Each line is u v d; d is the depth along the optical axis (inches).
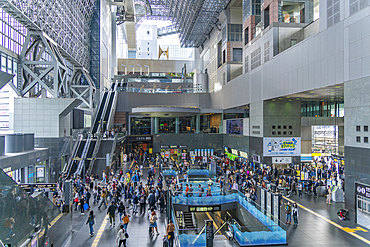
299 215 717.9
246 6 1482.5
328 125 1427.2
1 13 1051.3
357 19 666.2
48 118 1075.9
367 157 631.8
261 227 550.0
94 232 588.7
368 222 623.5
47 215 442.3
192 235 514.6
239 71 1863.9
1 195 308.7
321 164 1304.1
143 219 677.9
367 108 634.8
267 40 1207.6
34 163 892.6
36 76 1205.1
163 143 1843.0
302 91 923.4
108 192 815.1
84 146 1278.3
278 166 1254.3
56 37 1355.8
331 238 573.0
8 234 321.4
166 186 908.0
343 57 716.0
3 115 1132.5
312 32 1113.4
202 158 1567.4
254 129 1347.2
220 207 761.0
